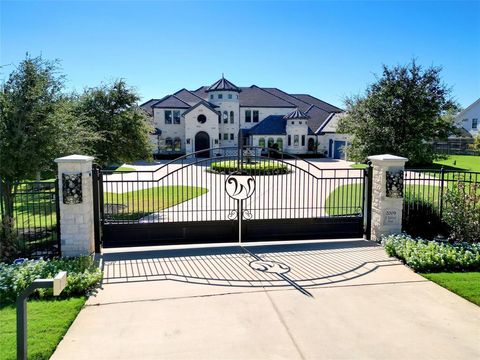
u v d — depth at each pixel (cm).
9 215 779
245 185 816
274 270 642
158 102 4344
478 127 5166
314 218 836
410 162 1529
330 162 3444
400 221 809
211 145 4266
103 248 769
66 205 684
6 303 496
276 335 427
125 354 387
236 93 4506
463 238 778
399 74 1497
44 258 700
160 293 544
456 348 400
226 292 547
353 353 390
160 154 4075
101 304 506
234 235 812
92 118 1155
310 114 4759
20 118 795
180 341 413
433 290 554
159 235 786
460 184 812
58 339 409
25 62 828
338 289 559
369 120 1472
